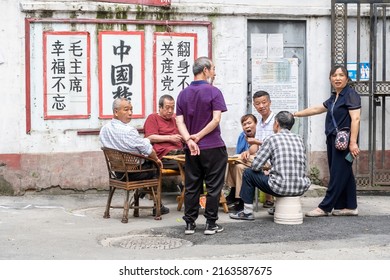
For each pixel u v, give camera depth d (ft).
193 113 21.77
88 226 23.45
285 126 24.12
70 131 29.32
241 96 30.71
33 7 28.60
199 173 22.13
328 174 31.55
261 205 27.96
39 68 28.96
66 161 29.35
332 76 25.34
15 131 28.84
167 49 29.99
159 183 24.67
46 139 29.12
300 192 23.85
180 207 26.68
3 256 19.19
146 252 19.97
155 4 29.68
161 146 26.89
